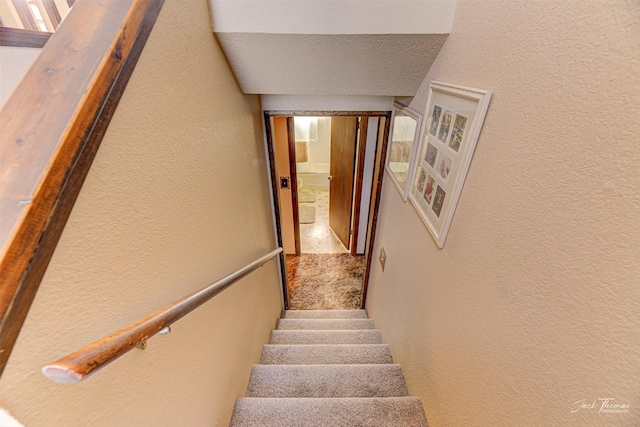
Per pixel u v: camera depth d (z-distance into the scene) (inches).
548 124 21.5
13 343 13.1
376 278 96.5
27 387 14.1
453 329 37.3
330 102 74.7
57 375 13.6
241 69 49.0
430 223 45.2
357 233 143.1
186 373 31.7
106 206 19.2
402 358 61.8
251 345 62.1
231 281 38.0
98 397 18.8
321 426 47.2
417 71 50.0
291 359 70.2
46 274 14.8
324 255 150.6
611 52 16.6
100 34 18.8
